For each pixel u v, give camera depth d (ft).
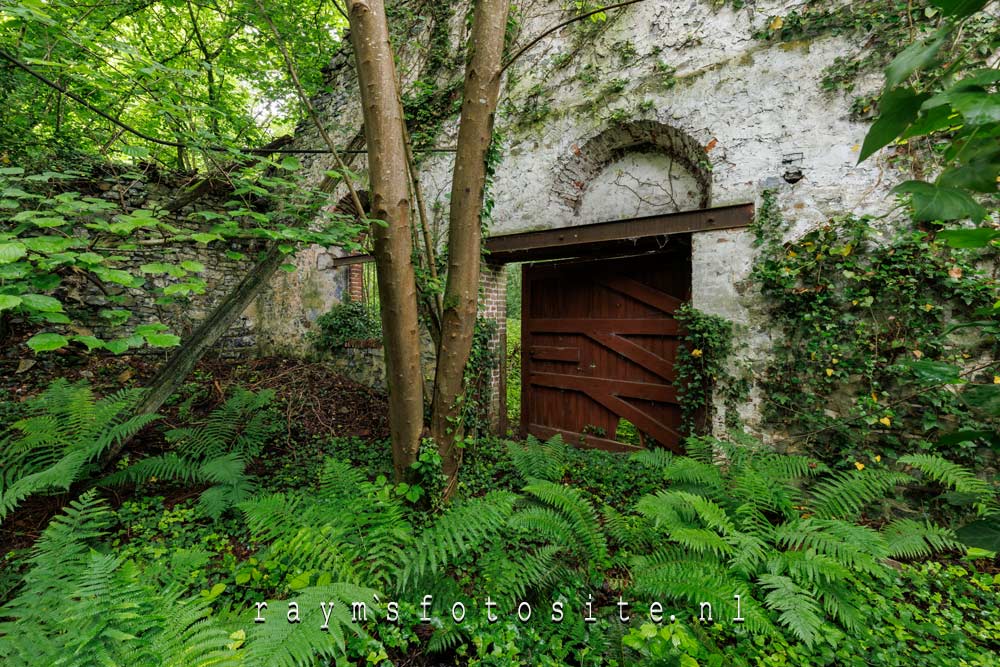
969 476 8.79
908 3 10.04
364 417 17.74
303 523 7.96
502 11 9.66
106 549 8.89
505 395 17.70
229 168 9.96
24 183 10.37
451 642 6.60
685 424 13.12
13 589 7.86
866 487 9.11
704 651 6.37
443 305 10.30
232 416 14.30
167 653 5.00
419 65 17.26
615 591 7.91
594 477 12.82
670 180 13.96
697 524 8.79
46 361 18.22
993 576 8.48
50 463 10.89
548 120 15.25
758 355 11.77
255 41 18.58
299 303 23.91
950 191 1.81
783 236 11.39
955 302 9.73
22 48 9.96
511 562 7.67
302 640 5.45
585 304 16.43
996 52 9.12
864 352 10.52
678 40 12.93
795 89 11.31
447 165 17.26
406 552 7.85
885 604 7.50
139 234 8.68
